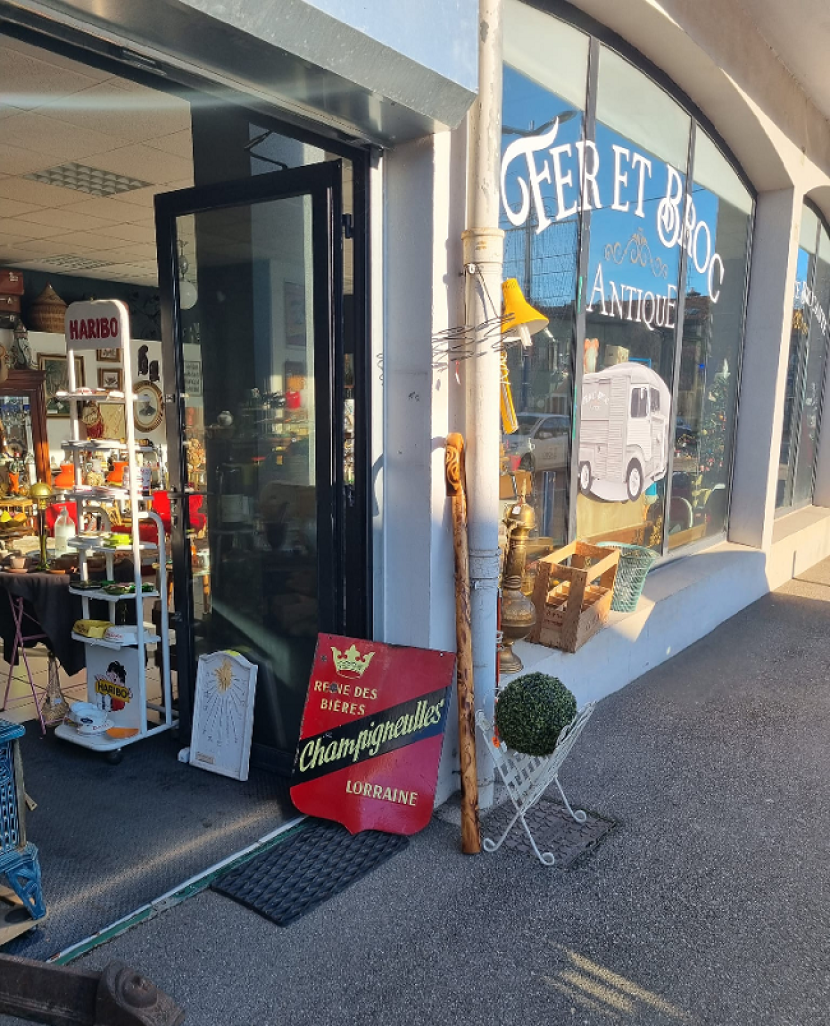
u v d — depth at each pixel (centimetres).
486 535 311
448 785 333
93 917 255
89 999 176
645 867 289
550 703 279
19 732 237
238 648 365
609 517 524
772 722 430
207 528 367
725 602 628
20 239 774
